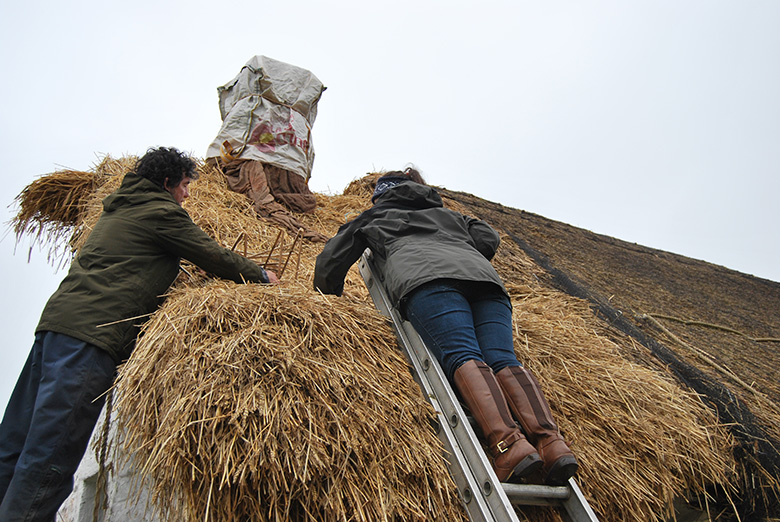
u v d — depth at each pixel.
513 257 4.65
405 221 2.39
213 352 1.78
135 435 1.73
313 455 1.61
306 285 2.66
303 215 4.36
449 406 1.97
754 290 7.77
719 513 2.69
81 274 2.17
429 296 2.13
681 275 7.27
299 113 4.63
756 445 2.77
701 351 4.09
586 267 5.87
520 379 2.06
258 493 1.59
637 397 2.52
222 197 3.81
